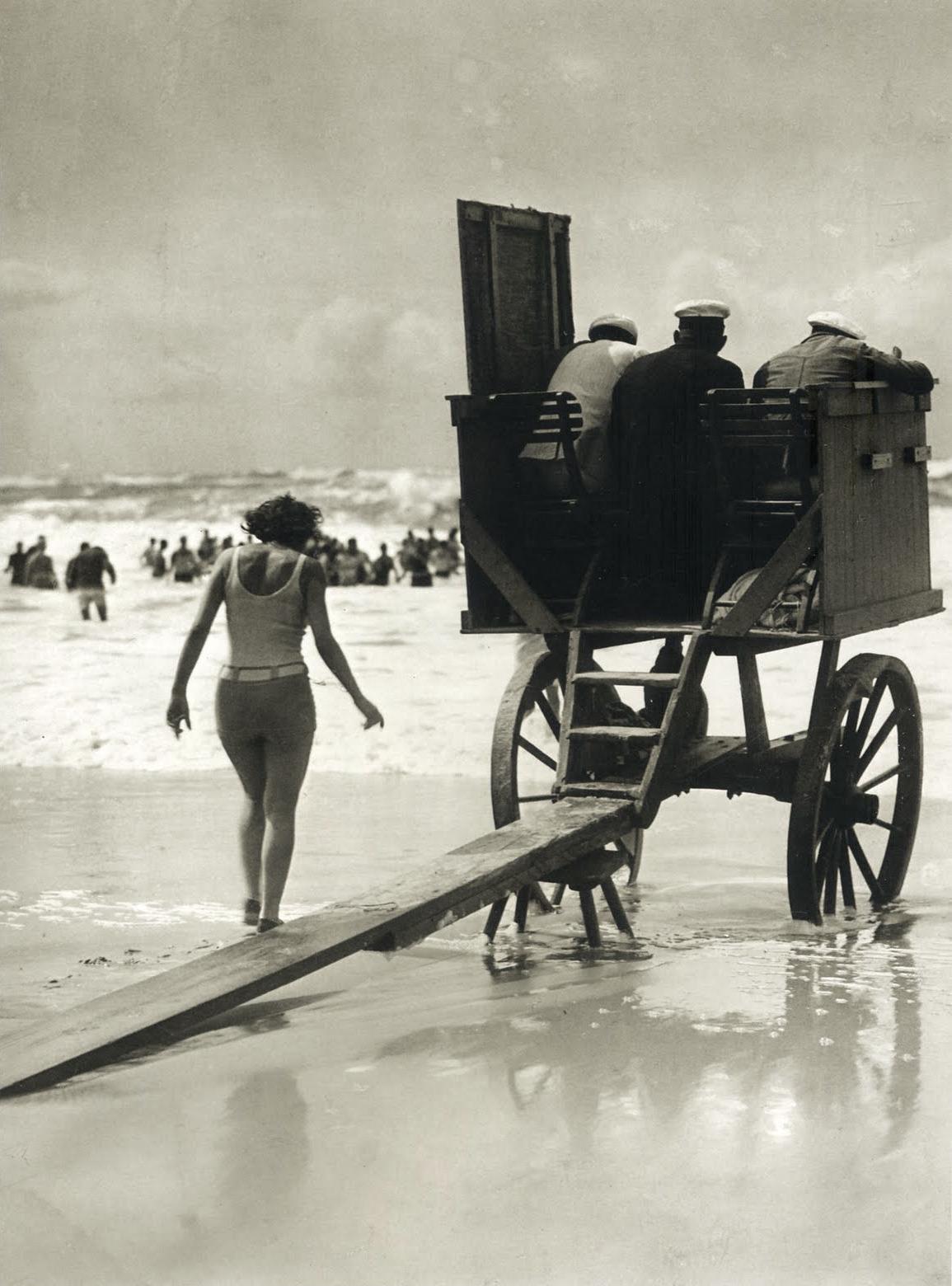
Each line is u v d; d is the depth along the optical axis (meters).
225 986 4.93
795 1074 4.49
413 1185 3.74
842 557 6.68
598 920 6.83
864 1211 3.57
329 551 52.88
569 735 6.91
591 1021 5.12
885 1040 4.82
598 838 6.41
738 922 6.78
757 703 6.88
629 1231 3.48
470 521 7.30
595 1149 3.95
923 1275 3.26
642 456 7.35
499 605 7.61
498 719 7.11
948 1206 3.58
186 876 7.68
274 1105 4.32
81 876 7.70
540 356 7.89
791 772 6.97
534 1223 3.54
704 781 7.11
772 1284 3.25
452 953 6.27
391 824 9.23
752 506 7.09
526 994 5.52
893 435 7.15
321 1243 3.45
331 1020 5.21
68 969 5.94
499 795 6.92
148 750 12.59
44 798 10.31
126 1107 4.32
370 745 12.66
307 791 10.66
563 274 8.12
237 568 6.21
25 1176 3.84
